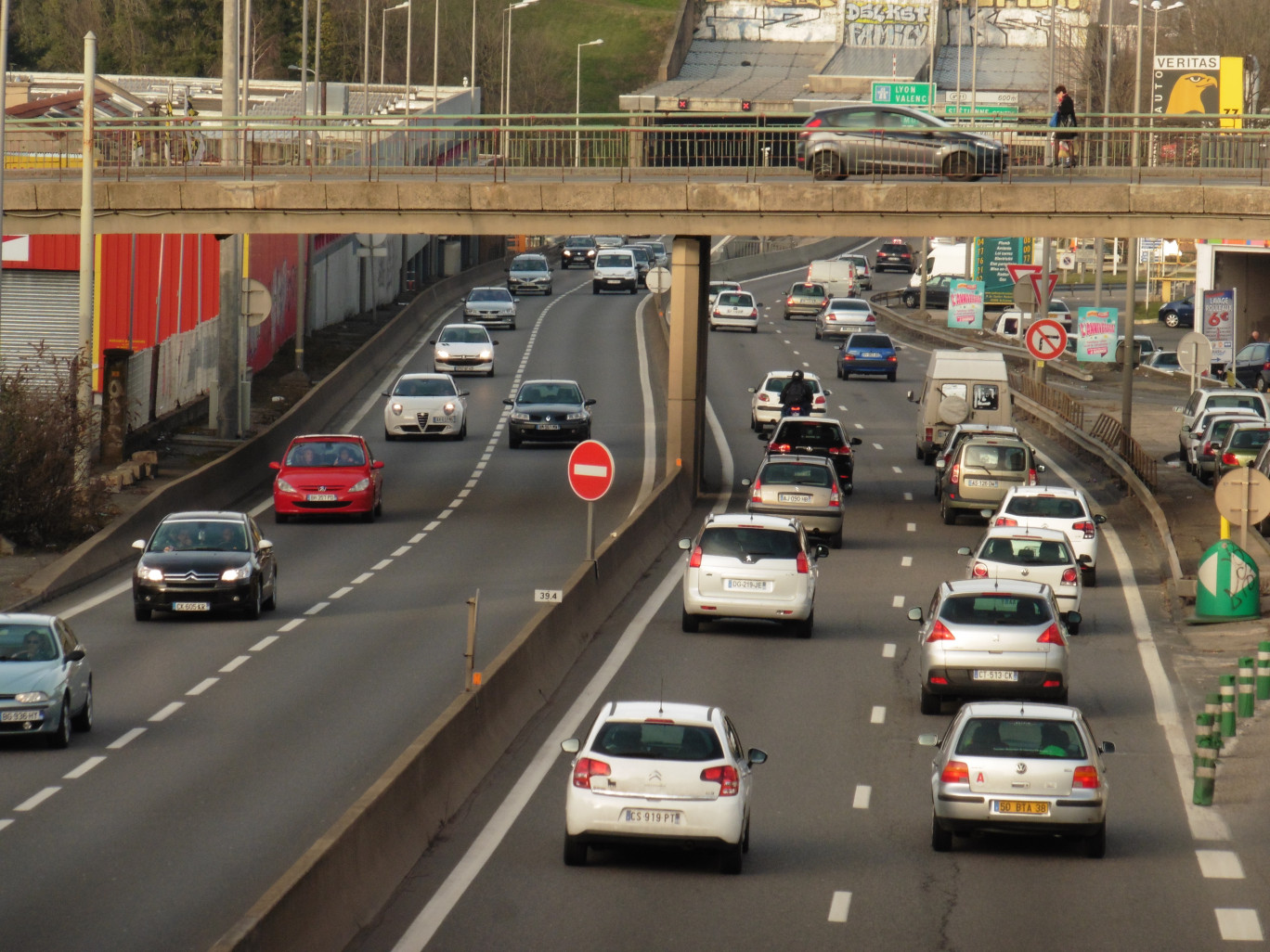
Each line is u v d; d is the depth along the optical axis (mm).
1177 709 65500
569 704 63250
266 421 141250
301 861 35438
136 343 160750
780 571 76500
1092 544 90375
